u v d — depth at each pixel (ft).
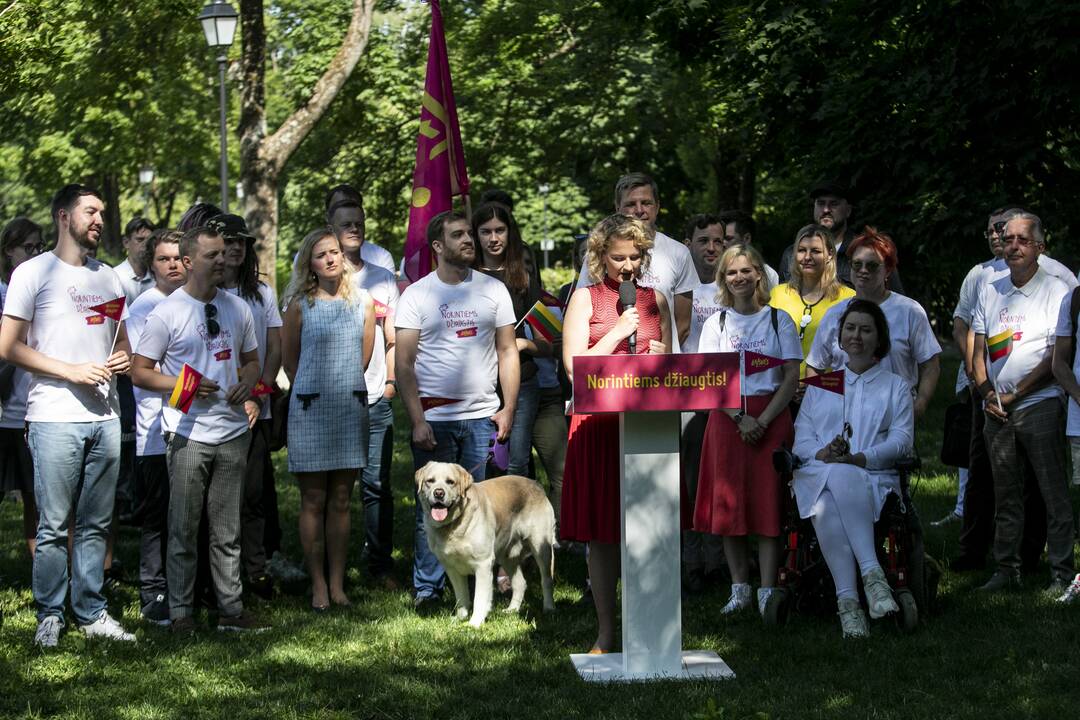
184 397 19.25
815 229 22.68
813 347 22.13
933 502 31.40
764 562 20.95
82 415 19.38
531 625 20.83
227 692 17.19
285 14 83.61
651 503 17.52
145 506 21.74
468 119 85.51
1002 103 40.50
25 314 18.97
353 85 82.99
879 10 43.57
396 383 22.16
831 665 17.87
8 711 16.29
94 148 86.07
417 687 17.30
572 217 109.09
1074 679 16.81
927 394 21.97
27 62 60.39
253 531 22.97
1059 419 21.63
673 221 110.01
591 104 86.53
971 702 16.16
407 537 29.37
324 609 22.17
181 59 72.43
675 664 17.67
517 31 85.30
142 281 26.37
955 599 21.47
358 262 25.27
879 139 44.19
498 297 22.31
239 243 22.27
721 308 22.94
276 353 22.45
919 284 48.67
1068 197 41.73
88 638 19.72
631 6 66.44
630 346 17.54
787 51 54.44
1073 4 36.37
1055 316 21.74
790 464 19.79
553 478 25.55
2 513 32.65
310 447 22.06
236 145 94.63
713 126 84.53
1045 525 23.25
